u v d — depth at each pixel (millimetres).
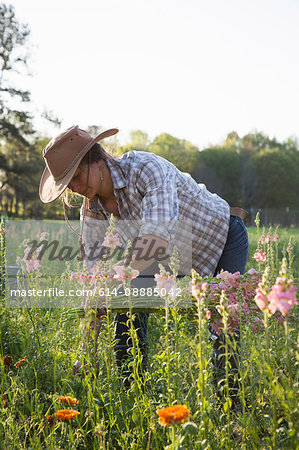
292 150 72250
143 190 2887
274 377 1964
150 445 2217
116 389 2484
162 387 2379
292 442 1790
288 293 1728
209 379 2387
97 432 2102
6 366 2764
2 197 37219
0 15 35969
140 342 3043
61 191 2781
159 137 64125
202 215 3121
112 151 3213
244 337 2529
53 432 2188
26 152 38281
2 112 36906
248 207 68375
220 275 2770
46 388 2795
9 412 2387
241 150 71062
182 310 2709
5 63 36344
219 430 2225
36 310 3264
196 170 64812
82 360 2533
